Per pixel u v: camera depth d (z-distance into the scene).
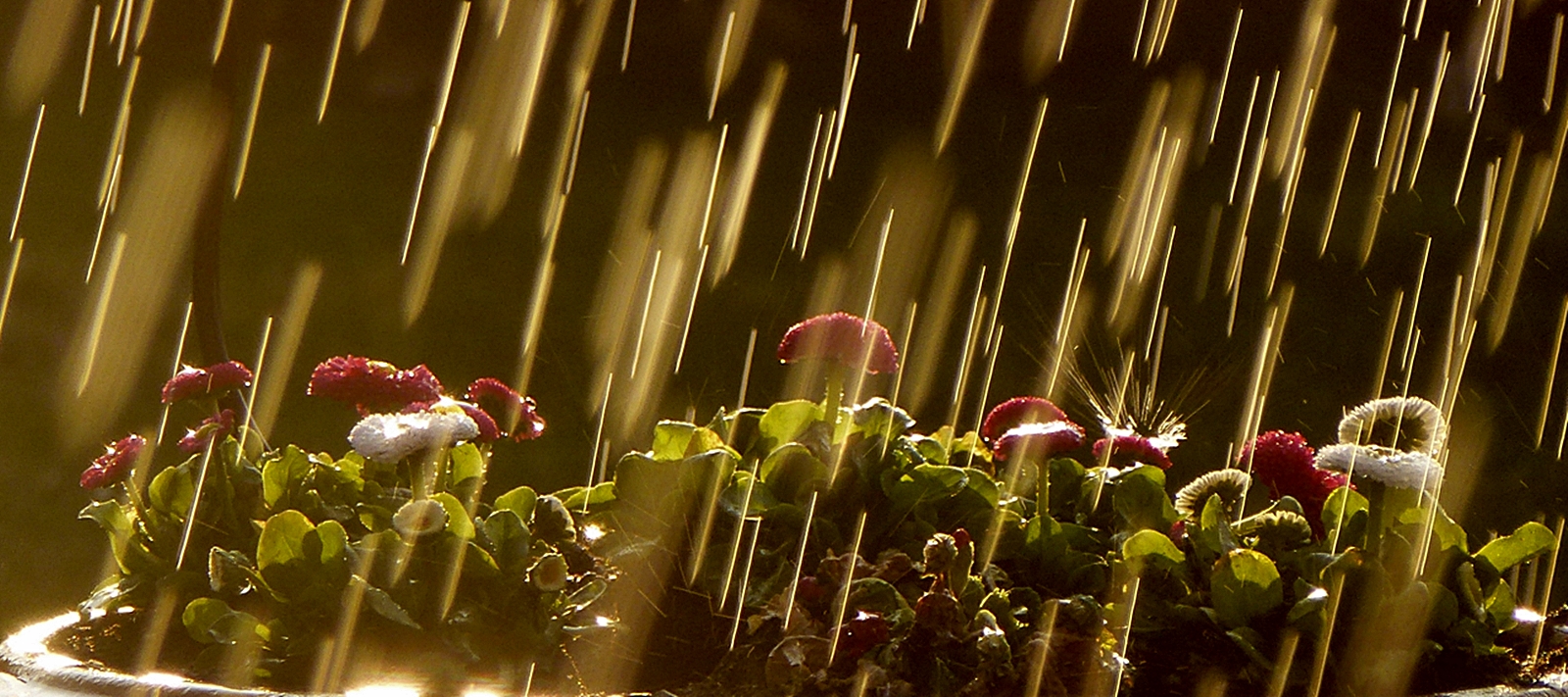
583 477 4.81
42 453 5.37
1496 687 1.71
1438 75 3.11
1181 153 8.30
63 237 7.57
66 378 6.04
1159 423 2.38
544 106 9.49
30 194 8.00
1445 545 1.91
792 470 2.04
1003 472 2.21
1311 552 1.91
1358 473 1.80
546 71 9.74
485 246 7.46
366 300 6.73
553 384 5.69
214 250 2.23
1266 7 9.62
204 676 1.80
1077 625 1.75
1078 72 9.74
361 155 8.78
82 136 8.77
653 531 2.03
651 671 1.86
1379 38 9.61
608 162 8.76
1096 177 8.42
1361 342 6.27
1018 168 8.59
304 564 1.83
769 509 2.01
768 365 5.87
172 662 1.84
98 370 6.11
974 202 8.08
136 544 2.05
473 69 9.23
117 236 7.48
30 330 6.52
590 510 2.10
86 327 6.58
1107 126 9.12
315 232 7.60
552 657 1.85
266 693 1.55
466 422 1.89
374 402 2.08
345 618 1.82
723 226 7.62
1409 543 1.86
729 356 5.96
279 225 7.73
